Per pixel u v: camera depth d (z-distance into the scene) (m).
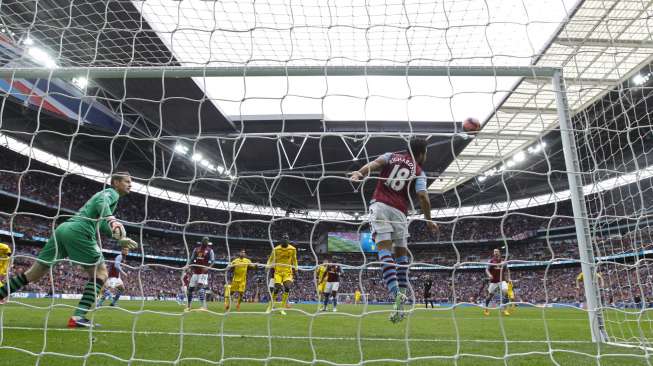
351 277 40.88
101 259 3.92
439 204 45.50
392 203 4.43
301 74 4.67
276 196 44.03
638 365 3.14
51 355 3.15
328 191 43.84
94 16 7.89
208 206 43.91
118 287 11.59
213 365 2.89
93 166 33.53
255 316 8.64
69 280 26.84
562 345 4.17
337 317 8.86
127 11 7.72
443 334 5.30
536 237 39.75
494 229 44.19
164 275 38.69
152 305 15.03
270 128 27.97
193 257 10.32
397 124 28.02
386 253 4.34
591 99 6.78
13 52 8.30
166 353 3.32
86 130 25.55
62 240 4.83
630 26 6.91
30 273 4.79
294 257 11.01
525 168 32.16
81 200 37.16
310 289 40.50
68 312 7.67
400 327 6.30
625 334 5.57
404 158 4.46
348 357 3.26
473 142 20.86
